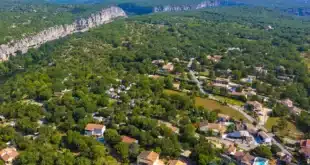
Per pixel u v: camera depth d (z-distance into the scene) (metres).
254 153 192.25
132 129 196.88
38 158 168.38
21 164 166.00
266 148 189.88
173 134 197.25
